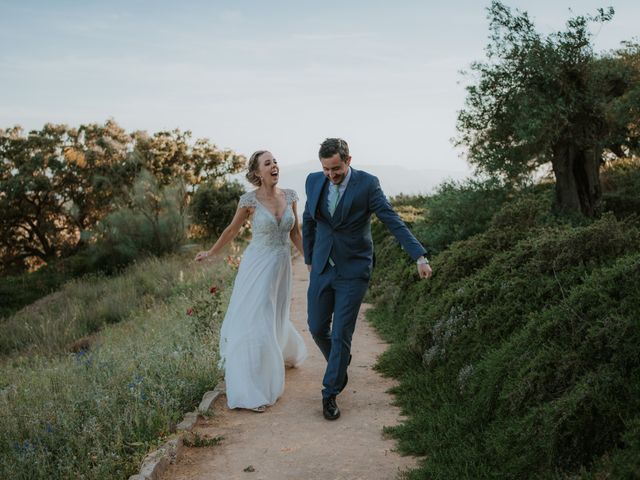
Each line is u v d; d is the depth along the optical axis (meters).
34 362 9.96
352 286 4.55
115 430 4.14
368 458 3.87
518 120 10.54
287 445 4.12
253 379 4.83
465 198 10.87
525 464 3.22
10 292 21.73
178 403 4.70
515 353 4.04
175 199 22.08
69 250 33.88
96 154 32.69
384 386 5.31
